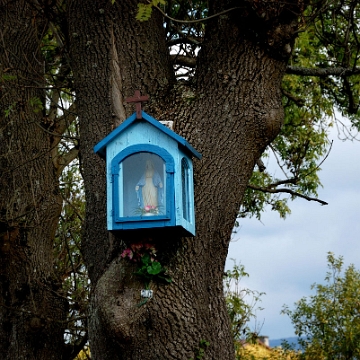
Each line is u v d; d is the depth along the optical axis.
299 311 17.02
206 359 5.77
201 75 6.45
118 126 5.76
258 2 6.08
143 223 5.38
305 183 11.71
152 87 6.50
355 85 11.02
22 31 9.12
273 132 6.35
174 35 9.10
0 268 8.67
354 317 16.69
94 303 5.98
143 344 5.70
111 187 5.50
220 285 6.14
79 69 6.69
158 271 5.64
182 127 6.24
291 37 6.35
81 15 6.72
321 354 16.23
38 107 8.42
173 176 5.44
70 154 10.98
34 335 8.44
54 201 9.22
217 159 6.16
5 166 8.91
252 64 6.30
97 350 5.93
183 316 5.74
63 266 10.39
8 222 8.41
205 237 6.01
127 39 6.59
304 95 11.81
